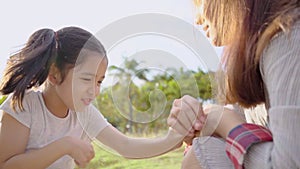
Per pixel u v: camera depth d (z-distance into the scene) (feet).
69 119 4.17
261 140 2.67
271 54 2.56
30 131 3.97
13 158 3.81
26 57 3.96
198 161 2.95
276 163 2.51
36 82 3.98
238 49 2.76
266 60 2.60
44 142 4.04
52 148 3.69
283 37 2.52
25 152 3.93
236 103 3.06
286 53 2.49
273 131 2.54
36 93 4.09
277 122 2.50
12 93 3.97
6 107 3.90
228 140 2.80
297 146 2.43
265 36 2.59
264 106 3.12
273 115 2.53
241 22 2.78
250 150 2.68
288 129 2.44
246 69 2.73
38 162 3.69
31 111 3.96
